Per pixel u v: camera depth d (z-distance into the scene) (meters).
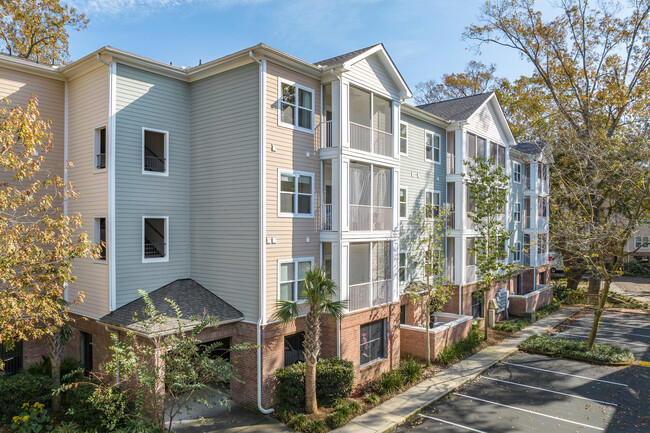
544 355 19.42
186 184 15.57
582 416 12.94
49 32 21.47
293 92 14.62
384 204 17.41
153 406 10.42
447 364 17.59
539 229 31.92
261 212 13.47
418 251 20.69
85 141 14.43
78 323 14.61
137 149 14.11
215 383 14.88
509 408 13.62
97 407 10.44
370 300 16.02
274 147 13.87
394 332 17.33
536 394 14.75
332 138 15.19
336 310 12.91
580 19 28.48
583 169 23.64
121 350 10.07
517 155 30.17
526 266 31.25
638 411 13.24
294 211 14.62
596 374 16.69
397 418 12.79
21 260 9.48
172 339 10.65
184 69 15.27
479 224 22.47
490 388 15.40
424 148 21.53
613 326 25.02
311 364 12.70
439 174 22.80
